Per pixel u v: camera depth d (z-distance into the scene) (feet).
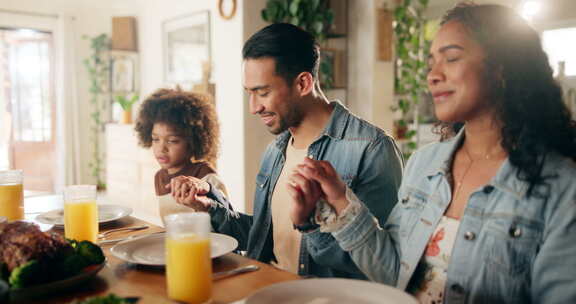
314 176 3.26
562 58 16.05
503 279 2.79
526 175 2.73
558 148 2.73
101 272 3.21
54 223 4.54
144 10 17.26
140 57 17.85
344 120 4.63
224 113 12.59
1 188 4.71
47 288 2.70
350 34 12.43
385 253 3.36
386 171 4.36
